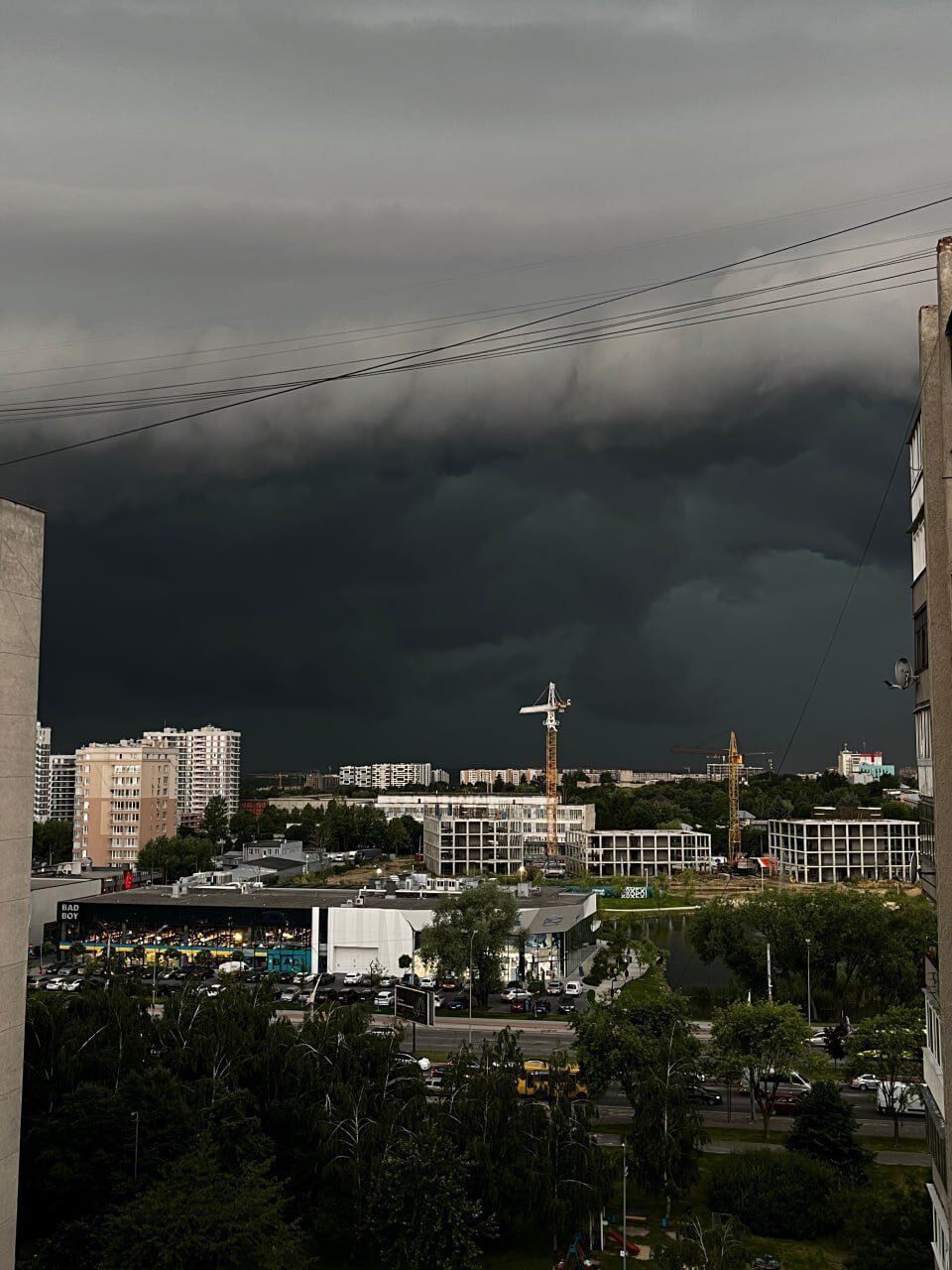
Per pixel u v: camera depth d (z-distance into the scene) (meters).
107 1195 81.06
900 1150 99.94
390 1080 95.06
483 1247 84.06
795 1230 84.31
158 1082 88.56
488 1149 82.81
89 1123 82.56
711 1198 88.88
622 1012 109.62
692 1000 170.25
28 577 59.62
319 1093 91.38
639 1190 92.19
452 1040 141.88
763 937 174.00
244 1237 70.19
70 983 173.50
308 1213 83.25
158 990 171.00
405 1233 76.94
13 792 58.19
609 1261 80.50
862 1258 70.50
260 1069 95.31
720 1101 115.00
